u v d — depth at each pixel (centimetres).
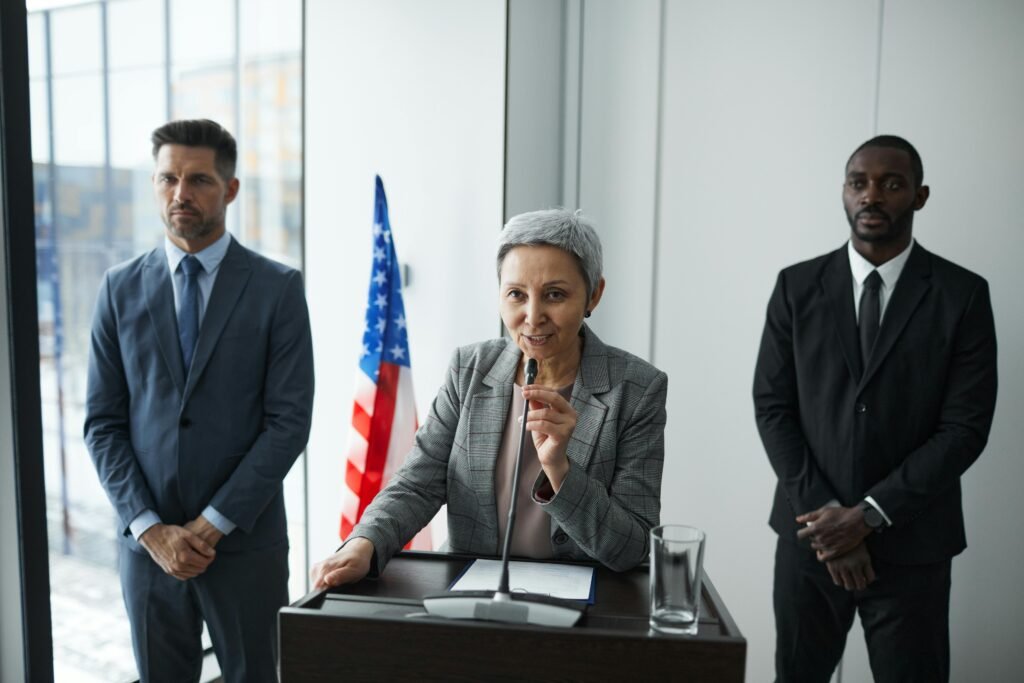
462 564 133
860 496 210
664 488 295
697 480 290
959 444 201
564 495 125
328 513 319
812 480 213
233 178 215
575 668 99
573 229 133
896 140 215
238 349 207
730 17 276
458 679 102
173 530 195
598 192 301
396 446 274
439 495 152
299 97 321
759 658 283
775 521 229
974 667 255
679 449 293
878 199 211
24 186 193
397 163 296
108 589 290
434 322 292
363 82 300
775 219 274
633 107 293
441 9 284
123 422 208
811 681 225
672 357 292
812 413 219
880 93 257
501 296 139
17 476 194
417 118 291
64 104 275
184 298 208
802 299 224
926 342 209
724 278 283
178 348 205
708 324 286
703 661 96
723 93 279
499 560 134
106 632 287
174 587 203
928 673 210
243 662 207
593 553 129
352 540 130
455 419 155
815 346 220
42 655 201
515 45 275
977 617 254
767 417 226
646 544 131
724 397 285
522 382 151
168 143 205
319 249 314
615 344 302
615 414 144
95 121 284
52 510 283
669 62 286
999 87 243
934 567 210
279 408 209
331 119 308
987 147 246
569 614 103
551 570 129
